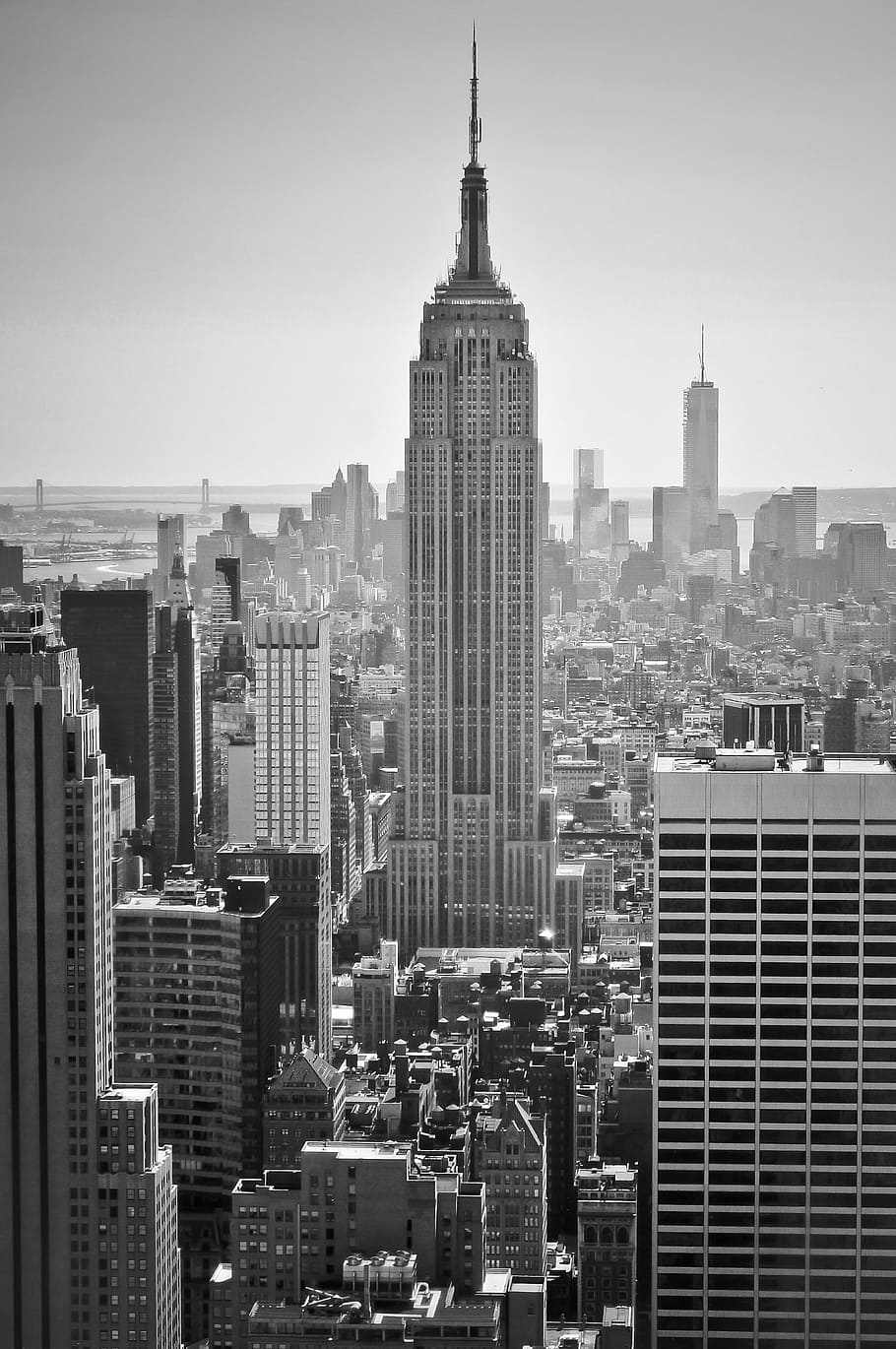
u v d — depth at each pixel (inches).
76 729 6678.2
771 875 6776.6
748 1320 6840.6
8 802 6692.9
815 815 6742.1
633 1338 6811.0
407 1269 5620.1
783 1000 6815.9
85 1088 6732.3
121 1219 6707.7
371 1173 5748.0
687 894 6811.0
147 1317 6712.6
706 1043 6835.6
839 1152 6796.3
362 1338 5374.0
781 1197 6801.2
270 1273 5767.7
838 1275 6815.9
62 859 6702.8
